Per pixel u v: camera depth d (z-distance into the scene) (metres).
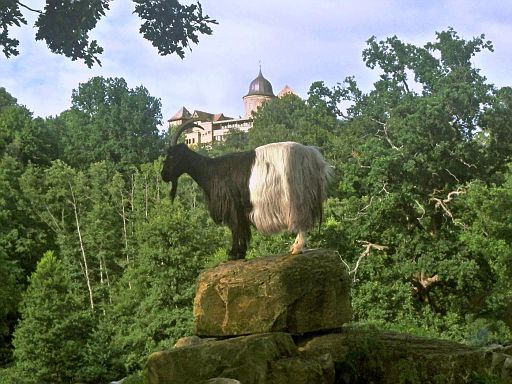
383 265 25.25
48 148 60.09
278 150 7.45
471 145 25.98
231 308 7.38
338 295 7.66
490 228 26.53
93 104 69.25
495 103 25.45
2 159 50.22
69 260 44.28
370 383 7.39
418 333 20.08
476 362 7.52
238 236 7.64
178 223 32.47
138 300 34.06
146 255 32.16
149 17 9.91
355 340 7.53
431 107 24.89
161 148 70.12
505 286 25.34
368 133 28.66
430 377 7.34
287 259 7.45
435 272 24.81
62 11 9.44
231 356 6.77
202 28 10.13
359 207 26.98
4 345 38.91
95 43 9.93
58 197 47.91
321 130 50.75
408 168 24.97
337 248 26.02
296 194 7.32
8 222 44.19
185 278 32.03
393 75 27.92
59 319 32.59
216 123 108.19
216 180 7.62
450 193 26.28
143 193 49.12
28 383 31.42
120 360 32.44
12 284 38.91
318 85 29.50
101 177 51.00
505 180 29.36
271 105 68.75
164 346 30.56
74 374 32.28
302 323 7.33
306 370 6.79
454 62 26.84
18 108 61.19
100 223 44.44
